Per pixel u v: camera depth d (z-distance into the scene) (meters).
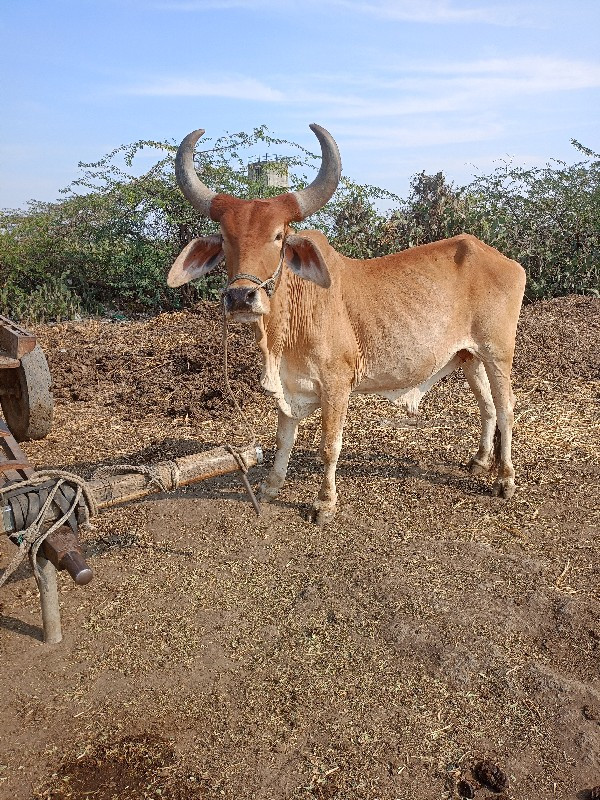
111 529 4.75
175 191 11.38
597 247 11.99
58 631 3.69
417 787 2.85
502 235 11.60
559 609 3.90
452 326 4.87
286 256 4.07
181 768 2.94
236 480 5.48
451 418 6.68
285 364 4.55
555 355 8.34
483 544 4.54
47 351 8.56
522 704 3.26
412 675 3.44
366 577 4.17
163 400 7.08
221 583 4.16
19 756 3.01
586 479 5.44
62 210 12.70
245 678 3.43
